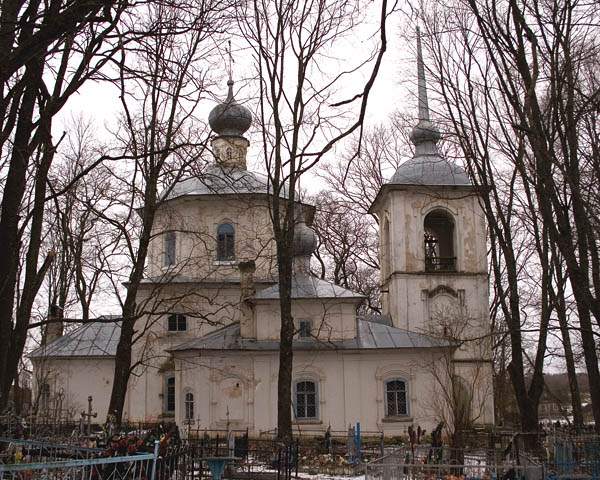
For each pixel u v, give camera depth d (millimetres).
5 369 11375
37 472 12445
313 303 38781
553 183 17297
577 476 18828
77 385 43125
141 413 41688
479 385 39844
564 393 71625
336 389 37875
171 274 38438
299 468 26906
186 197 42656
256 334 38375
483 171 26797
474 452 28984
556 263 25641
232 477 23094
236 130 45281
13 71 7609
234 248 42844
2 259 10992
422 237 42688
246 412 37219
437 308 41688
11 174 11047
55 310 35125
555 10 17609
